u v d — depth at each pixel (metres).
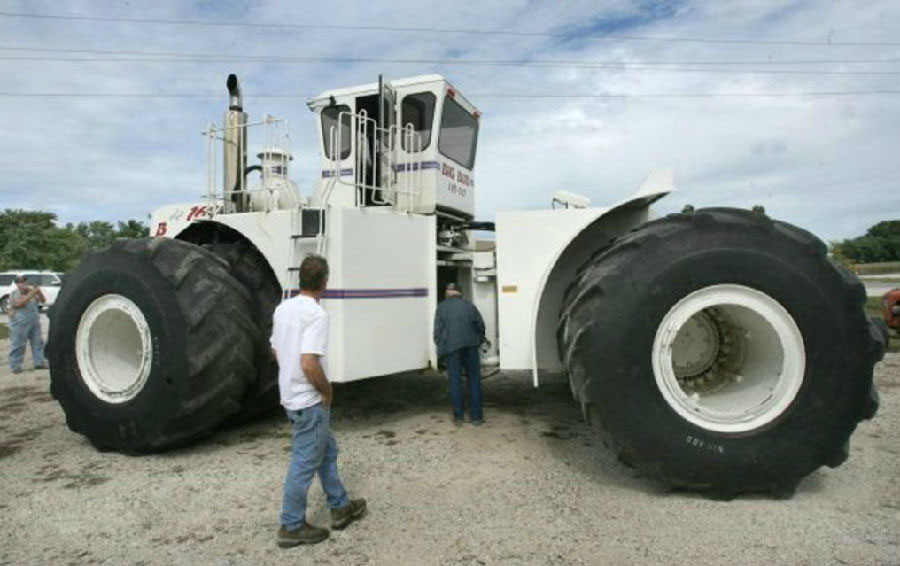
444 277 5.37
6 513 3.10
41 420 5.11
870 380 3.12
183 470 3.74
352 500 3.02
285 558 2.62
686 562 2.52
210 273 4.07
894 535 2.73
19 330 7.89
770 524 2.86
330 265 4.19
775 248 3.17
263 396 4.61
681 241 3.21
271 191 4.83
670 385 3.17
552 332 4.37
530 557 2.58
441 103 5.16
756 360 3.50
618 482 3.45
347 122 5.28
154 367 3.90
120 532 2.88
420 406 5.43
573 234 3.91
